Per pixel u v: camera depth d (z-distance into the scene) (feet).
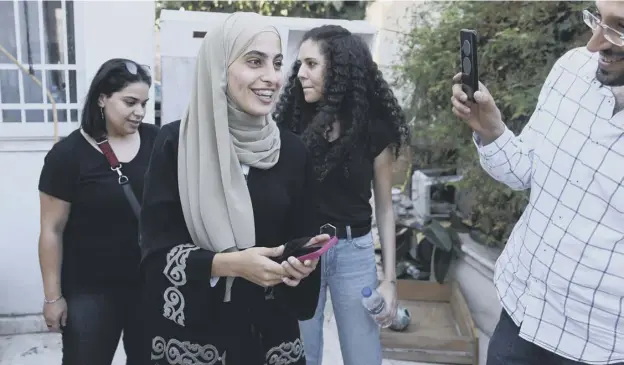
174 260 5.73
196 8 21.36
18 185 12.35
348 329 8.56
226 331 5.97
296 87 8.93
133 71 7.92
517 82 12.16
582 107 6.20
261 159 6.00
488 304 12.74
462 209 16.05
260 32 5.75
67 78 12.57
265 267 5.44
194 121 5.92
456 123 13.30
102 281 7.99
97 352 7.82
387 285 8.72
